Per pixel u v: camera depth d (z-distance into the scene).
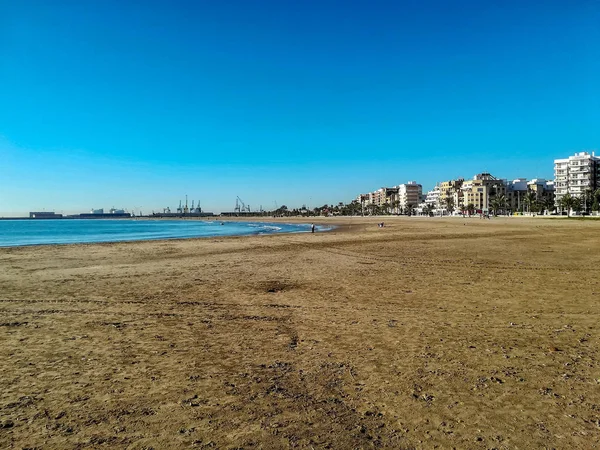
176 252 26.42
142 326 8.30
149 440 3.95
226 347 6.86
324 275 15.30
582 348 6.44
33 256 24.25
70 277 15.41
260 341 7.17
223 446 3.82
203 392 5.04
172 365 6.02
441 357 6.16
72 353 6.62
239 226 100.06
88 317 9.10
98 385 5.30
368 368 5.77
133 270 17.39
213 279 14.61
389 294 11.37
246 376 5.55
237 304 10.35
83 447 3.85
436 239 35.00
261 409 4.57
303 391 5.03
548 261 18.33
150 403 4.76
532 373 5.46
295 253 24.70
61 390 5.16
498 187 175.38
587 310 9.04
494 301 10.16
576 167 137.12
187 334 7.68
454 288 12.09
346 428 4.12
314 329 7.91
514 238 34.12
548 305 9.60
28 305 10.44
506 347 6.57
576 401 4.61
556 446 3.73
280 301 10.66
